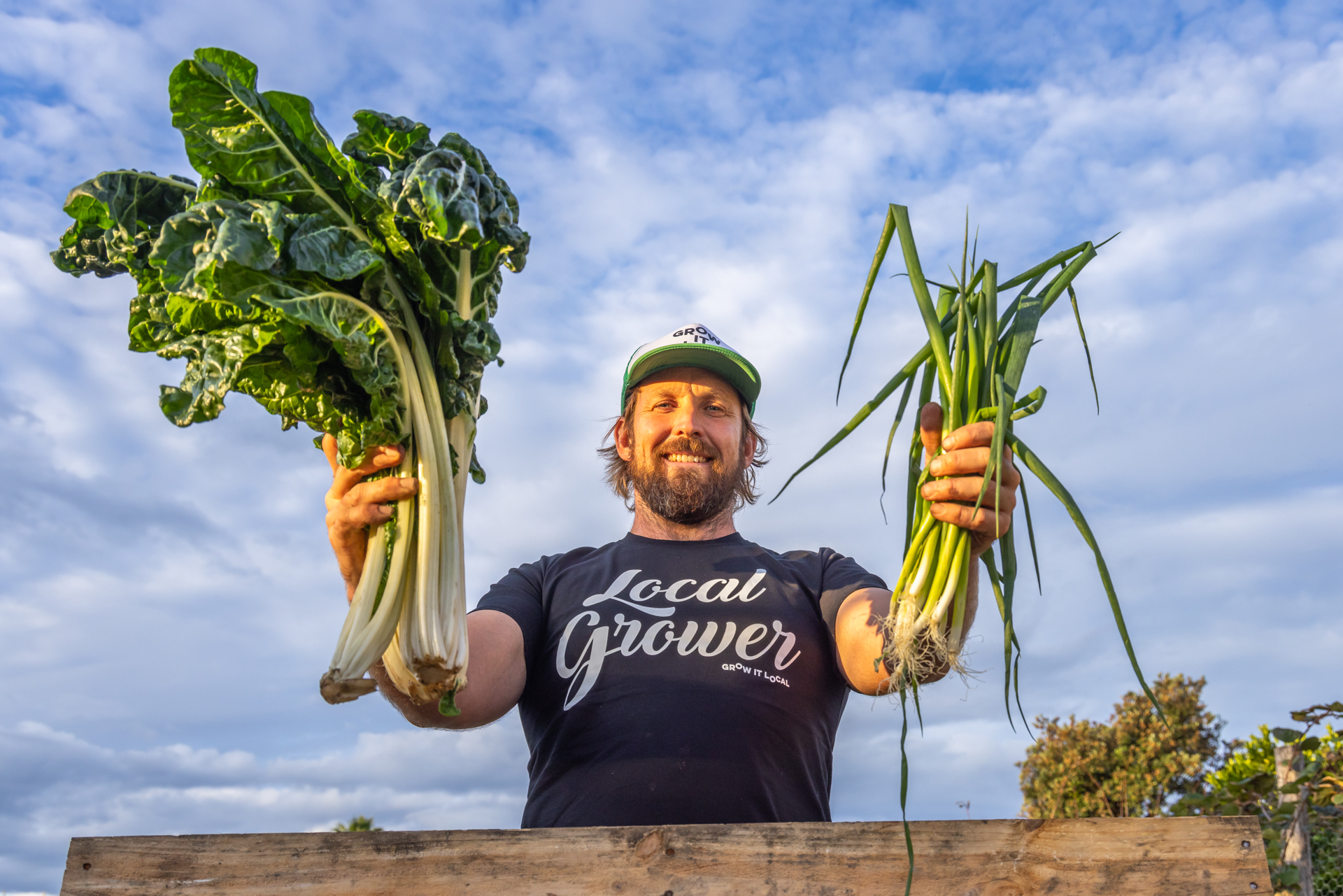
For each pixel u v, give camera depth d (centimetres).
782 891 160
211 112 196
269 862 158
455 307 214
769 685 240
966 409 198
